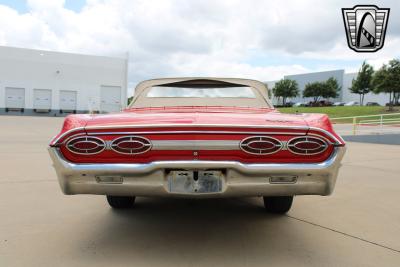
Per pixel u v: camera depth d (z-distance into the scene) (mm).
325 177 2545
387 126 23203
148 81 4047
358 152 10375
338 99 75188
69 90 41625
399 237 3170
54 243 2947
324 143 2561
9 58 38656
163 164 2449
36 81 40031
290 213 3887
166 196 2553
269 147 2516
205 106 3744
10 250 2791
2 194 4559
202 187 2520
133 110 3648
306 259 2678
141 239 3055
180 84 4020
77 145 2527
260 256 2723
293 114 3014
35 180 5449
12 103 39188
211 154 2498
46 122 24047
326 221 3609
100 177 2516
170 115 2783
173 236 3133
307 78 81875
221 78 3967
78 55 41688
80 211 3875
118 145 2508
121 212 3859
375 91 41906
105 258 2662
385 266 2568
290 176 2514
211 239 3072
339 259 2682
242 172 2477
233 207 4121
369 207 4152
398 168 7195
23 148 9562
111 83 43656
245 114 2889
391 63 40375
